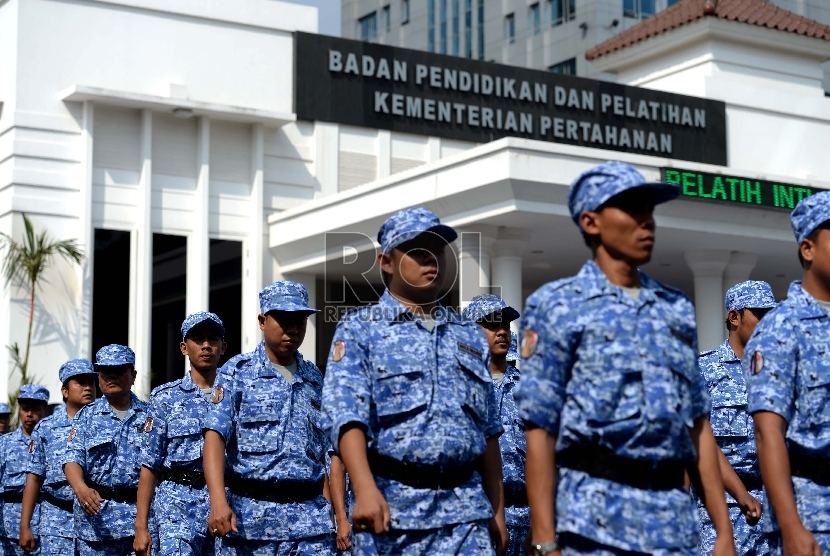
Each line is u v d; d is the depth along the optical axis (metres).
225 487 7.45
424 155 26.00
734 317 8.08
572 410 4.68
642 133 26.53
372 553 5.50
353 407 5.41
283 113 24.50
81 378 11.23
